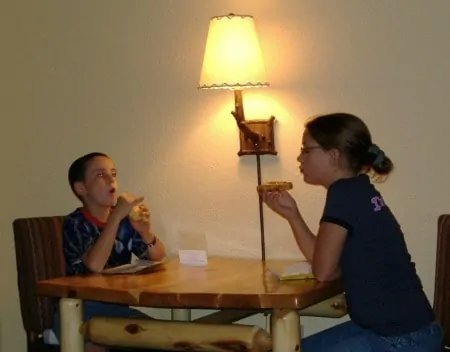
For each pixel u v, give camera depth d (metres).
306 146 2.08
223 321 2.42
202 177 2.72
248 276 2.19
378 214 1.98
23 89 3.00
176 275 2.23
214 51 2.43
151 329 2.00
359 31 2.47
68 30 2.91
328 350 1.97
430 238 2.40
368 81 2.46
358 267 1.95
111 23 2.84
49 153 2.97
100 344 2.09
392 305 1.93
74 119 2.92
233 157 2.67
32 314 2.48
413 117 2.41
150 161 2.80
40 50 2.96
